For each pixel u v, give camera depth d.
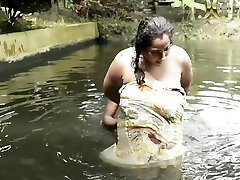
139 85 2.03
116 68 2.12
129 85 2.04
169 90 2.04
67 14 7.96
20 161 1.91
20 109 2.82
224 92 3.22
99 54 5.90
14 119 2.58
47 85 3.65
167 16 9.04
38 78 4.02
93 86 3.54
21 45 4.85
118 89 2.20
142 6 9.48
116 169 1.79
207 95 3.11
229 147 2.03
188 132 2.25
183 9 8.99
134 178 1.68
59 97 3.15
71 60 5.30
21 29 5.64
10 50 4.59
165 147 1.94
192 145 2.05
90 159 1.92
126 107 2.00
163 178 1.68
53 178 1.71
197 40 7.53
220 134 2.22
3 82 3.88
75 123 2.47
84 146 2.10
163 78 2.07
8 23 5.58
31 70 4.57
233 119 2.49
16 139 2.22
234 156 1.91
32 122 2.51
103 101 2.98
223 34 7.95
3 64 4.41
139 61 2.06
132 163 1.86
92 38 7.54
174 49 2.17
